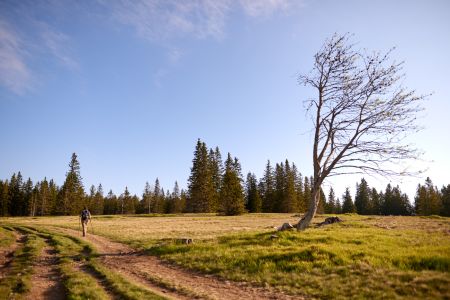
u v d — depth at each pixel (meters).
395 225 29.62
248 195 102.88
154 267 14.91
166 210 122.00
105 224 44.31
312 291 10.03
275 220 51.00
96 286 11.20
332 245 15.48
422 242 16.44
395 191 116.88
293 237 18.17
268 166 100.75
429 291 8.85
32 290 11.14
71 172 96.62
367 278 10.46
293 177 97.88
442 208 100.06
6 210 112.38
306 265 12.56
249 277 12.07
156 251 18.25
